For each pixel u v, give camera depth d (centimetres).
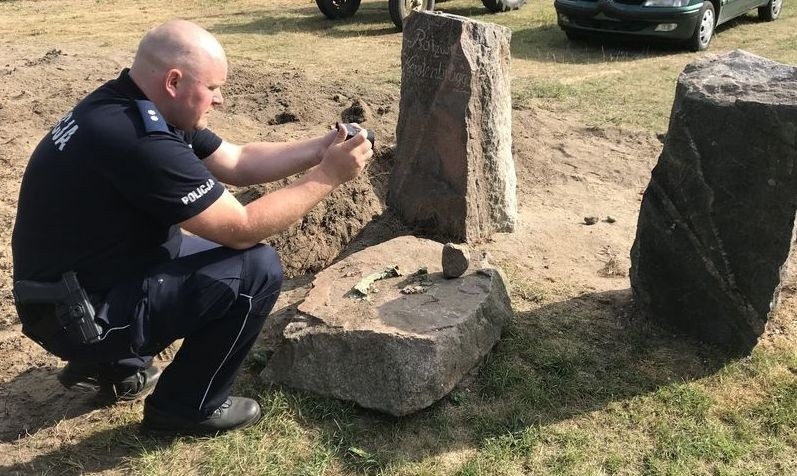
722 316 291
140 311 220
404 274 308
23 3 1228
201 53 216
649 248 300
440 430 255
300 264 370
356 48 857
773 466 241
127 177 206
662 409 265
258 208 226
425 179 383
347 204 400
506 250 383
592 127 575
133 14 1121
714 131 269
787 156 256
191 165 212
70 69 696
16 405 271
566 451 246
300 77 668
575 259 380
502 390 272
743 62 294
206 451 247
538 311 322
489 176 387
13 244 226
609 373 283
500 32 374
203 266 226
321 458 243
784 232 267
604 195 474
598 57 811
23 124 552
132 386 270
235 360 242
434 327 263
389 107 574
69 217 213
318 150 278
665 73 737
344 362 264
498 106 378
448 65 362
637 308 320
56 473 238
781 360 291
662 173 289
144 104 211
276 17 1074
